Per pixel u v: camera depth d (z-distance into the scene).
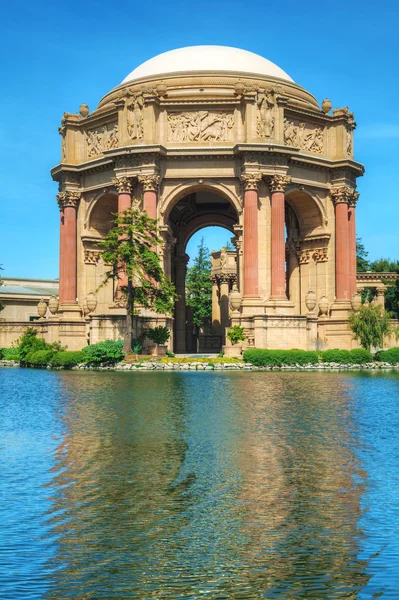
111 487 17.27
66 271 83.12
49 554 12.78
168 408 31.34
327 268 82.06
